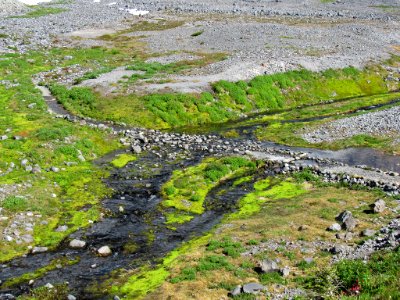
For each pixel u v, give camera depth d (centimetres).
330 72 7138
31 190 3116
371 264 2067
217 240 2531
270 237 2516
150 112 5238
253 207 3103
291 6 14438
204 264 2239
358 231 2539
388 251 2198
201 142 4578
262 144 4609
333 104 6191
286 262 2239
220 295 1981
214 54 7631
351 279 1933
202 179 3584
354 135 4725
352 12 13012
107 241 2634
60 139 4019
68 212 2953
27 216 2803
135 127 4972
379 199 2961
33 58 7438
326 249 2345
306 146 4531
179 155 4138
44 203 2998
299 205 3030
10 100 5331
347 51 8169
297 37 8831
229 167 3834
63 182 3350
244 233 2612
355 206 2966
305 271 2134
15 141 3822
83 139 4147
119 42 9088
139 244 2606
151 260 2423
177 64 7081
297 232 2575
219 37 8906
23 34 9169
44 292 2102
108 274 2280
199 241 2605
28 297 2069
